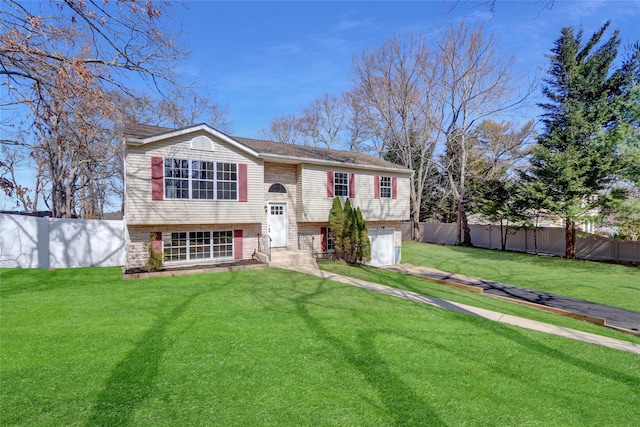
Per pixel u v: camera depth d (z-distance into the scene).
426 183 36.12
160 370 4.59
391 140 32.12
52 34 7.23
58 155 19.73
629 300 11.81
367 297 9.16
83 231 13.70
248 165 14.25
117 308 7.39
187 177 12.84
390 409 3.81
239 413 3.65
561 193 19.33
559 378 4.83
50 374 4.40
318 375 4.57
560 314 9.75
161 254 11.99
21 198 21.25
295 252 14.64
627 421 3.78
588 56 21.25
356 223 16.20
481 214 26.47
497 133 29.86
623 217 17.66
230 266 12.83
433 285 12.29
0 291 8.93
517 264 19.14
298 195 16.22
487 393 4.28
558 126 21.45
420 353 5.46
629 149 17.31
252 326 6.45
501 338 6.38
